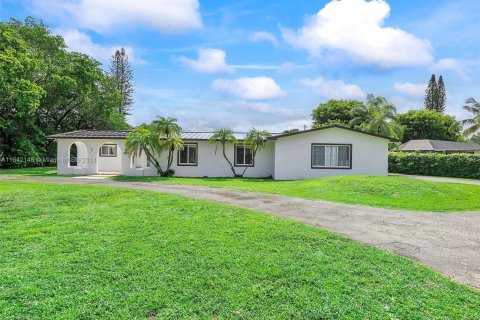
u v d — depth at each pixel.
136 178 18.30
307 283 3.95
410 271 4.40
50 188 12.11
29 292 3.59
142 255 4.80
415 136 53.88
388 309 3.35
